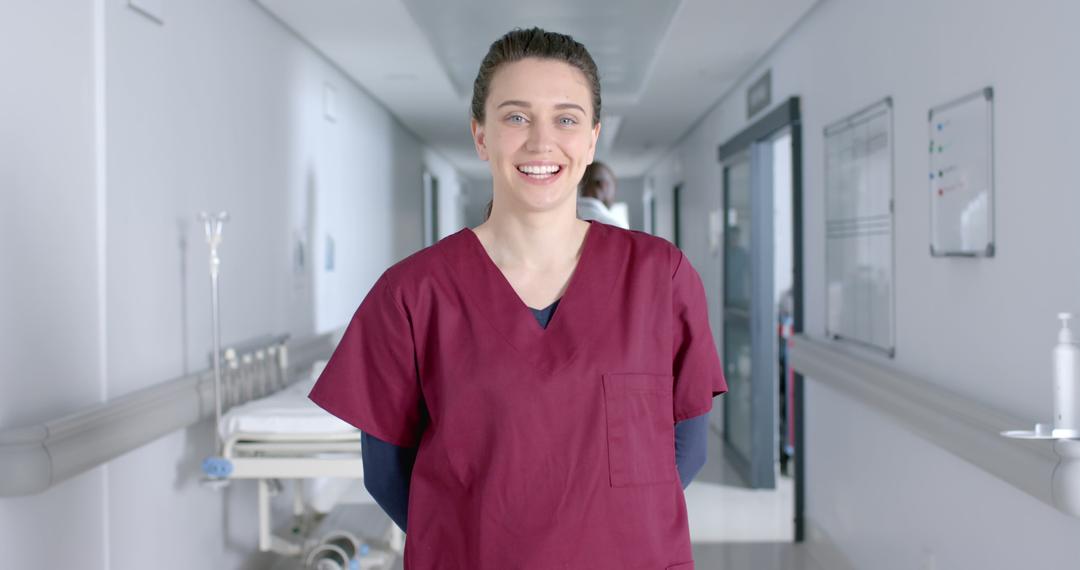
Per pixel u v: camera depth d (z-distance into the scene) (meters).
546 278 1.24
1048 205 1.87
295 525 3.56
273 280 3.77
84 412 2.09
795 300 3.97
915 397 2.51
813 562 3.71
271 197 3.74
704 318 1.31
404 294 1.22
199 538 2.94
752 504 4.66
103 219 2.32
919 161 2.59
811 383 3.89
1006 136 2.05
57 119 2.12
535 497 1.15
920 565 2.63
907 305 2.71
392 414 1.26
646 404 1.20
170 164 2.74
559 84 1.16
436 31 4.74
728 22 3.77
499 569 1.14
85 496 2.22
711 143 6.18
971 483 2.29
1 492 1.86
